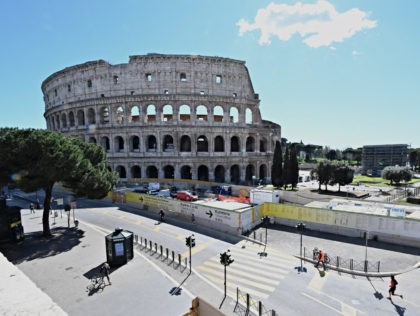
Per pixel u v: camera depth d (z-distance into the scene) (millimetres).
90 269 24484
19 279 8297
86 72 80812
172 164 74750
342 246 31078
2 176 28312
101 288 21109
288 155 71125
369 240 33000
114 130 76375
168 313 17953
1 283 7984
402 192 69000
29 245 30703
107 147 86000
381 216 32500
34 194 68375
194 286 21719
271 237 34438
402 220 31203
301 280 23078
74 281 22250
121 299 19594
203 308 13180
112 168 77000
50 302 7004
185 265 25672
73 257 27234
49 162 28594
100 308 18484
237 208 37969
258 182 80250
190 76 77562
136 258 27094
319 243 32125
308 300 20000
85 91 81312
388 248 30312
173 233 36094
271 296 20516
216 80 79875
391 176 85188
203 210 39625
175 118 74812
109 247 25188
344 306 19234
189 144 84625
